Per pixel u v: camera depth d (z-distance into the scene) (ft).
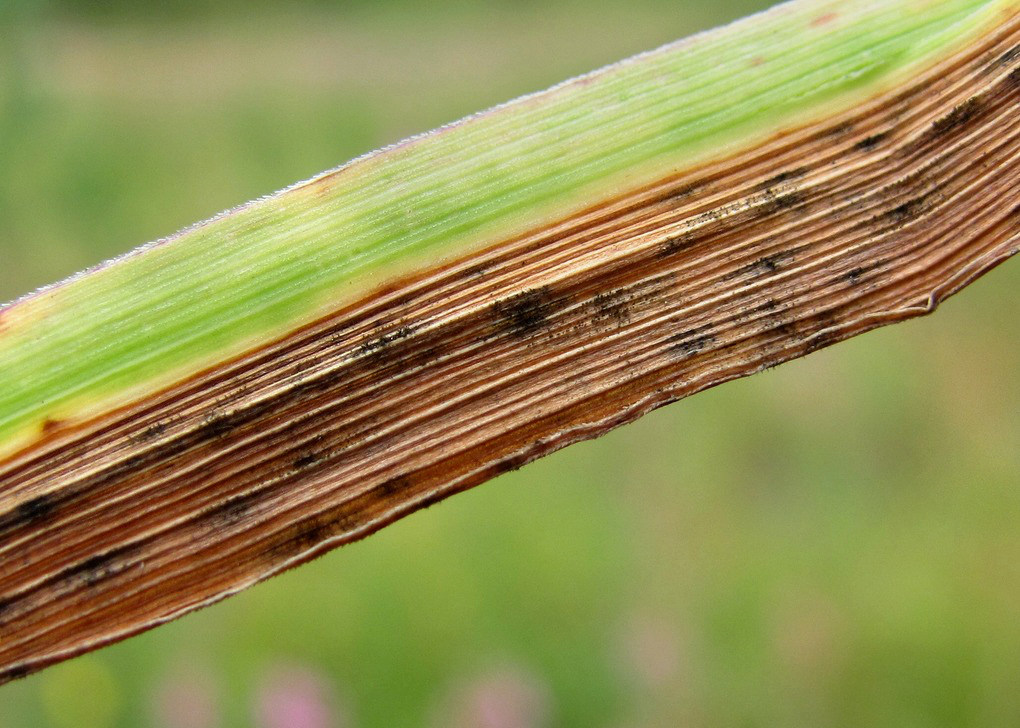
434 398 0.34
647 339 0.34
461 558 0.95
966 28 0.33
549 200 0.34
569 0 2.38
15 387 0.33
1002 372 1.22
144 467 0.33
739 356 0.34
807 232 0.34
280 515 0.33
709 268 0.34
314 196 0.34
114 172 1.35
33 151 1.20
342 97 1.74
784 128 0.34
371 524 0.34
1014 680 0.86
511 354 0.34
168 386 0.33
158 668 0.84
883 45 0.33
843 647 0.90
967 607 0.92
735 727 0.86
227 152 1.49
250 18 2.11
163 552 0.33
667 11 2.22
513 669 0.87
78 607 0.33
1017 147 0.33
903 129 0.33
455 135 0.34
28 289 1.21
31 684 0.81
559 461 1.09
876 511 1.04
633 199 0.34
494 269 0.34
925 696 0.86
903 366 1.25
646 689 0.87
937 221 0.33
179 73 1.78
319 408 0.34
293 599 0.90
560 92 0.34
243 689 0.83
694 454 1.12
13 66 1.18
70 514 0.33
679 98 0.34
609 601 0.93
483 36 2.15
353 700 0.84
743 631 0.92
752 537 1.02
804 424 1.16
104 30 1.93
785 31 0.34
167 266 0.34
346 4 2.24
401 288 0.34
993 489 1.05
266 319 0.34
